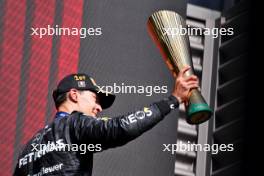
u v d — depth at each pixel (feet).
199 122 47.93
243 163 78.23
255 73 80.64
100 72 73.41
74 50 72.79
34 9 72.38
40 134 51.65
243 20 83.41
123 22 75.77
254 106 79.46
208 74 83.82
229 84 82.43
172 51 49.08
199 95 47.83
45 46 71.77
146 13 76.95
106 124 48.29
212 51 84.69
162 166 72.90
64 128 50.21
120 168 71.41
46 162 50.16
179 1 78.33
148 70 75.10
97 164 70.74
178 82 48.11
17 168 52.13
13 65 70.18
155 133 73.41
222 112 82.02
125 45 75.10
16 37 71.00
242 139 79.15
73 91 53.31
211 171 80.07
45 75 71.00
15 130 68.59
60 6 73.46
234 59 82.84
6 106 68.90
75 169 49.29
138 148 72.38
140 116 48.19
